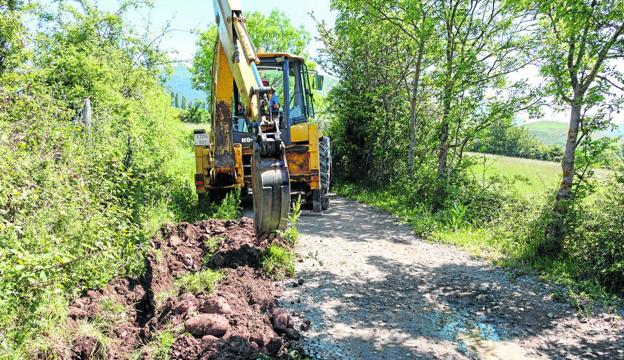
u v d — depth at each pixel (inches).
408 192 421.1
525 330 166.9
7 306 123.3
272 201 149.6
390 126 522.0
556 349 153.9
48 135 208.2
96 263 169.0
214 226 251.0
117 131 348.2
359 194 491.5
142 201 272.5
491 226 305.7
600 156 237.9
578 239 232.5
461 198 345.1
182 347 131.8
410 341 155.7
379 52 505.0
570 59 239.5
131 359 130.1
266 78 386.6
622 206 222.1
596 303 189.6
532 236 253.4
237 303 165.2
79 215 179.5
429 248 271.3
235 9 193.6
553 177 479.8
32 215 165.6
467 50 368.8
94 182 207.8
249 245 220.7
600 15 221.9
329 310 176.7
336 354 144.9
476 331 165.2
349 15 464.4
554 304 189.6
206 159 335.9
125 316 154.9
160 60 535.5
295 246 256.2
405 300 190.2
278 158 155.9
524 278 219.3
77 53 401.4
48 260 138.7
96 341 129.5
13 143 197.6
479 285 209.6
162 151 412.2
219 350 129.1
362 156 568.7
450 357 146.5
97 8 477.1
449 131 389.1
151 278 179.3
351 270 223.8
